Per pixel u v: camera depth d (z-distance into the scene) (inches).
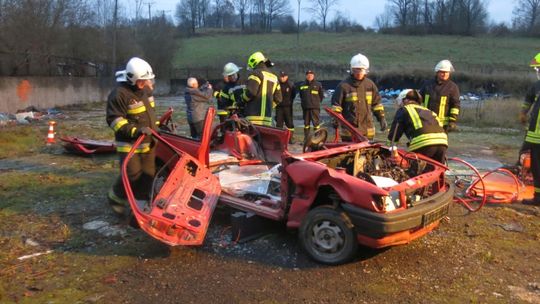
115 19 1359.5
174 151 231.3
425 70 1461.6
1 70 914.1
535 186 271.0
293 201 202.1
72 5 1202.6
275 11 3326.8
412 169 223.8
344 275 182.7
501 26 2942.9
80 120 743.7
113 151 423.8
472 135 589.0
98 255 200.5
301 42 2615.7
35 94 910.4
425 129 242.8
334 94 291.0
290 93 486.6
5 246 209.0
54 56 1049.5
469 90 1349.7
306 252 195.8
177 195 209.6
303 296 167.2
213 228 230.4
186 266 190.7
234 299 165.2
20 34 948.6
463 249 208.8
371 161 227.8
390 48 2324.1
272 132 280.5
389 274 183.9
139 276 182.1
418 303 162.7
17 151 433.7
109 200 242.7
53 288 172.6
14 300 163.9
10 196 283.7
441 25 2994.6
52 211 256.1
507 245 215.5
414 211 182.9
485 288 174.1
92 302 162.9
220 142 285.9
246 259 197.3
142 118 232.2
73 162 386.6
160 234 191.5
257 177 241.6
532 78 1300.4
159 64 1683.1
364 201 180.1
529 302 164.6
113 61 1344.7
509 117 703.7
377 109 298.7
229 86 405.7
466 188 300.0
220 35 3046.3
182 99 1333.7
